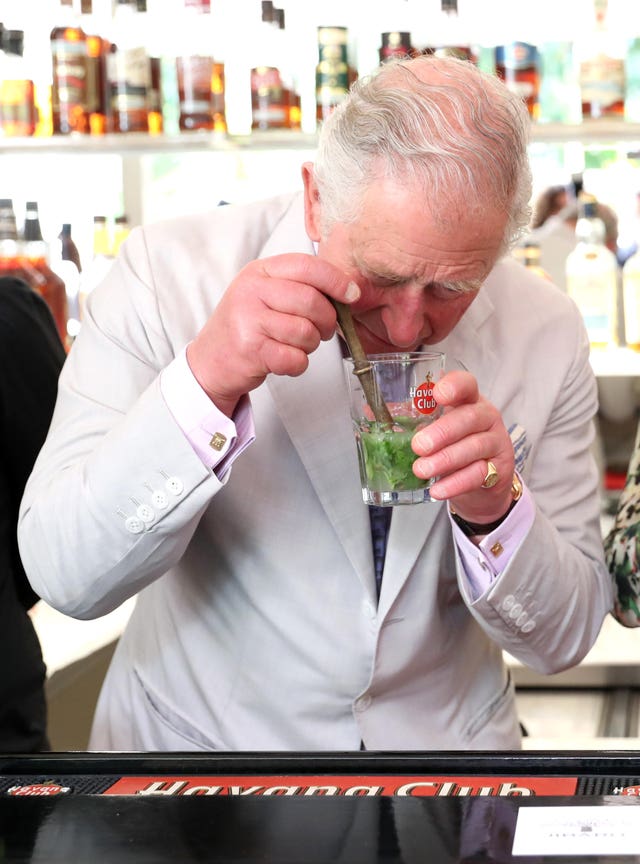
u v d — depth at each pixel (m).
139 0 2.62
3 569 1.81
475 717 1.56
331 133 1.25
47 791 0.98
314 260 1.21
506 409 1.51
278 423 1.47
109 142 2.58
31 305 1.95
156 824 0.91
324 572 1.44
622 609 1.55
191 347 1.29
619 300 3.00
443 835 0.88
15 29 2.64
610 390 3.08
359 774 1.01
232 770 1.03
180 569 1.51
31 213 2.74
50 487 1.38
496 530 1.37
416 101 1.20
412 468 1.26
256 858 0.85
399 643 1.44
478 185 1.18
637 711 2.28
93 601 1.37
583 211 2.88
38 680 1.85
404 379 1.24
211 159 3.01
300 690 1.45
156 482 1.29
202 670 1.49
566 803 0.93
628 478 1.65
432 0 2.70
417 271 1.20
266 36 2.65
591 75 2.58
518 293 1.59
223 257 1.53
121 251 1.56
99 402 1.45
